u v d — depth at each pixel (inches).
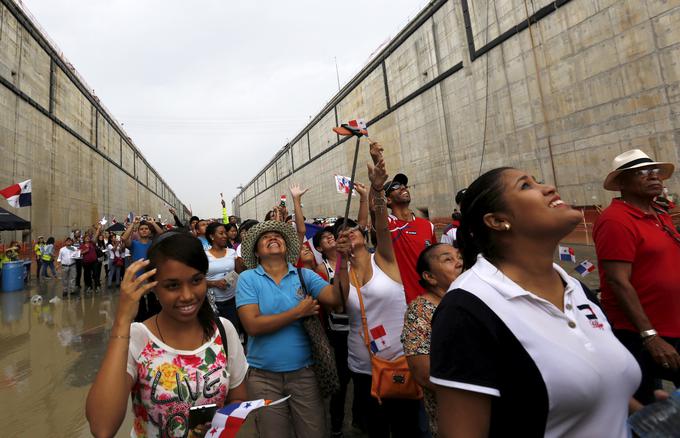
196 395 58.0
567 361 34.7
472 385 35.2
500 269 42.8
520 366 35.1
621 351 38.8
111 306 329.1
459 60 765.9
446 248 79.7
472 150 746.8
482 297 37.7
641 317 82.2
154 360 57.5
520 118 637.9
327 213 1525.6
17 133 594.6
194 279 58.1
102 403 48.3
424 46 879.1
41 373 175.0
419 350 71.8
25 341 228.7
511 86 650.2
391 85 1029.8
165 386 56.7
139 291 54.8
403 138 986.1
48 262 542.9
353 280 98.7
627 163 89.3
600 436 35.2
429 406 72.1
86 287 443.5
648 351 80.6
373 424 95.6
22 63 621.3
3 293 414.3
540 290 41.2
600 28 512.7
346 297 94.4
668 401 37.4
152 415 56.5
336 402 116.1
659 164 88.0
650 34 460.1
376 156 102.6
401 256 127.8
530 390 34.8
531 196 40.1
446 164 824.3
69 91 846.5
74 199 853.8
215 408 53.7
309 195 1761.8
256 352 89.9
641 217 87.7
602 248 89.6
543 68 593.9
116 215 1264.8
